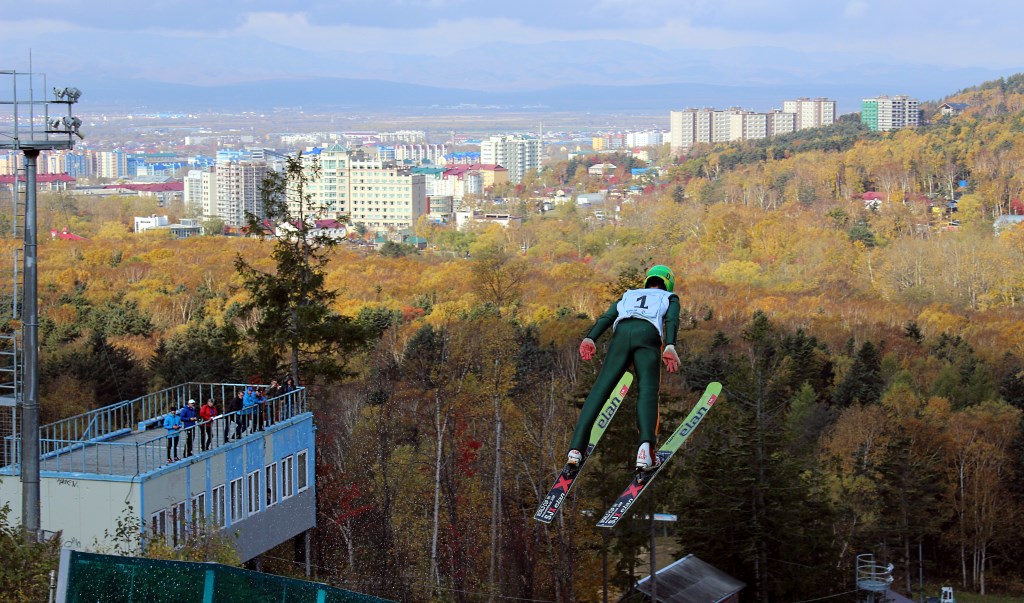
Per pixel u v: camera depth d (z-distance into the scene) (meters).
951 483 71.75
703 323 126.12
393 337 94.44
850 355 102.56
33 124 27.53
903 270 182.88
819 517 54.69
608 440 48.44
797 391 88.44
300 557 44.66
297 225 61.31
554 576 49.28
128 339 109.50
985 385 91.94
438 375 50.69
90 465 35.44
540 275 180.50
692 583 50.12
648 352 14.16
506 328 82.25
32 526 27.92
